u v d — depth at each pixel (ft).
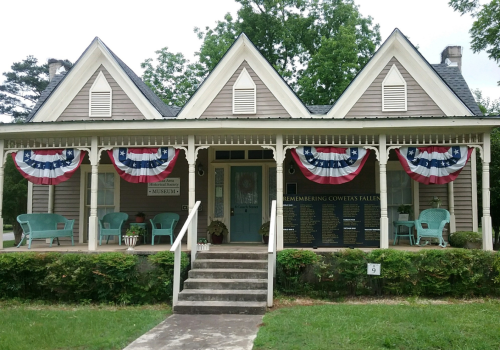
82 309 28.58
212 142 36.04
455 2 57.21
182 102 90.53
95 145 35.50
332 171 34.30
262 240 42.37
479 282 30.50
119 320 25.05
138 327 23.39
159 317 25.61
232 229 43.27
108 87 41.70
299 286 30.71
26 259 31.30
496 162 52.85
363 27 90.74
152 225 39.17
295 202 35.70
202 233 42.93
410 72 40.22
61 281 30.55
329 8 92.17
